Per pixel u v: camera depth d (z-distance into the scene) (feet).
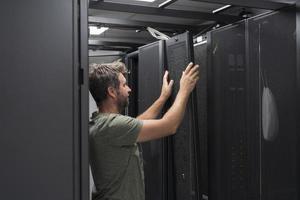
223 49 5.77
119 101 4.33
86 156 3.02
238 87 5.44
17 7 2.85
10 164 2.82
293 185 4.42
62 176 2.94
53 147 2.92
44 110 2.91
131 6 5.76
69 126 2.97
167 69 5.97
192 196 5.32
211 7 8.24
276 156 4.72
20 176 2.84
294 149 4.39
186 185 5.53
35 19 2.89
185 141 5.47
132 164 3.99
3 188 2.81
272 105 4.79
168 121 4.11
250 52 5.16
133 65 8.67
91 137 3.99
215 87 5.98
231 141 5.61
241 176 5.42
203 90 6.73
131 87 8.59
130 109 8.55
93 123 4.09
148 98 6.70
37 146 2.88
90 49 9.44
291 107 4.46
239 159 5.45
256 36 5.05
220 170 5.87
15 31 2.85
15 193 2.83
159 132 4.03
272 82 4.78
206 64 6.39
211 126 6.09
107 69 4.23
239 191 5.45
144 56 6.84
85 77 3.04
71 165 2.97
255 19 5.06
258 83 5.03
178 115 4.25
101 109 4.33
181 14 6.26
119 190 3.90
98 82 4.18
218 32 5.89
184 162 5.56
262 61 4.95
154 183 6.33
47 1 2.93
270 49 4.80
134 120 3.92
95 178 4.05
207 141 6.23
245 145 5.32
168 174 5.96
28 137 2.86
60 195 2.94
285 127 4.57
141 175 4.12
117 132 3.85
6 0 2.83
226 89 5.71
